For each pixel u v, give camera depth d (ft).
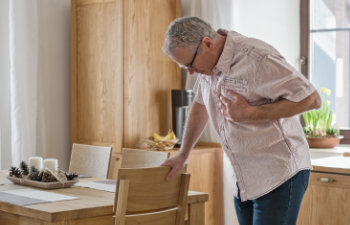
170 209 6.79
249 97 5.97
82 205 6.44
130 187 5.99
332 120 13.46
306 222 10.27
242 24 13.21
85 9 13.14
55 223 5.97
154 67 13.21
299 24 13.78
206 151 12.78
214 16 13.34
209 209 12.90
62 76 13.82
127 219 6.03
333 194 9.91
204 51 6.04
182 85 14.42
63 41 13.85
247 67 5.85
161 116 13.44
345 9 13.24
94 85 13.01
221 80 6.15
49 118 13.48
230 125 6.24
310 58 13.69
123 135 12.53
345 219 9.77
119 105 12.54
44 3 13.35
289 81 5.66
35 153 12.80
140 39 12.82
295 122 6.23
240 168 6.35
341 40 13.30
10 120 12.76
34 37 12.80
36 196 7.08
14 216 6.58
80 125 13.26
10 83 12.69
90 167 10.15
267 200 6.11
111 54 12.70
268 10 13.52
